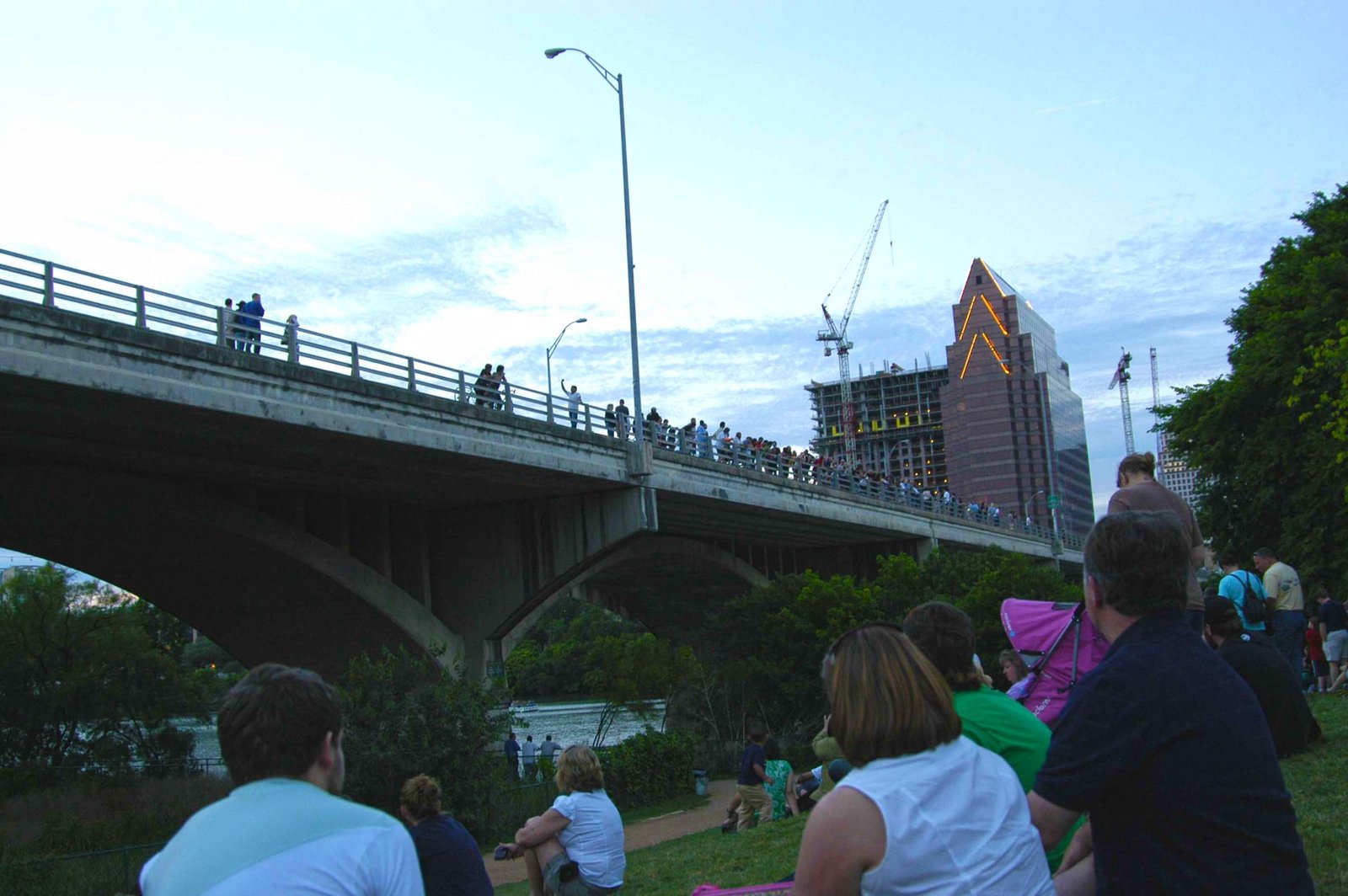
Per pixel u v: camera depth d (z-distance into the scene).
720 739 48.03
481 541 42.00
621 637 57.69
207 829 3.38
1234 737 3.79
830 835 3.34
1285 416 37.62
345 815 3.42
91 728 50.47
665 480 40.81
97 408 24.36
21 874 23.19
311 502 36.88
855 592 49.56
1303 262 39.12
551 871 8.96
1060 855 5.26
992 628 46.59
